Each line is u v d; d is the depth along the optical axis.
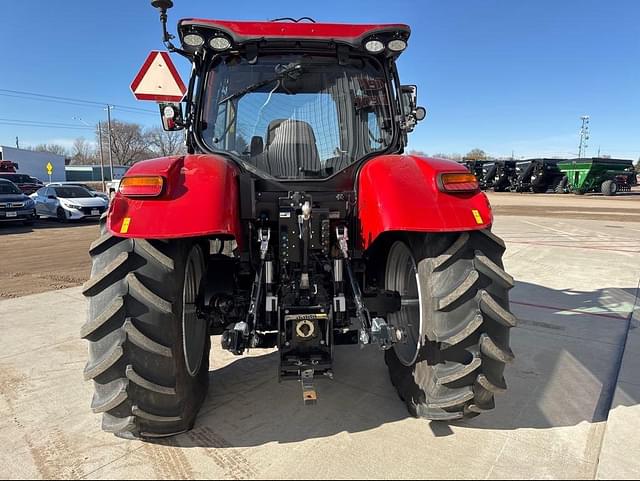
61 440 2.53
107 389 2.20
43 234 12.72
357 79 3.05
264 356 3.69
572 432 2.57
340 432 2.58
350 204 2.84
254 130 2.94
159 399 2.23
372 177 2.53
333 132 3.01
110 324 2.14
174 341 2.22
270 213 2.83
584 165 26.97
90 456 2.37
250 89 2.96
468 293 2.27
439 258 2.32
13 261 8.41
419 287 2.47
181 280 2.26
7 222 15.70
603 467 2.25
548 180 30.02
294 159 2.92
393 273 3.00
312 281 2.61
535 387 3.12
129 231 2.10
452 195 2.37
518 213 16.34
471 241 2.36
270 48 2.95
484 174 32.16
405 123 3.13
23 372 3.40
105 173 66.81
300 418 2.74
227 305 2.70
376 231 2.40
